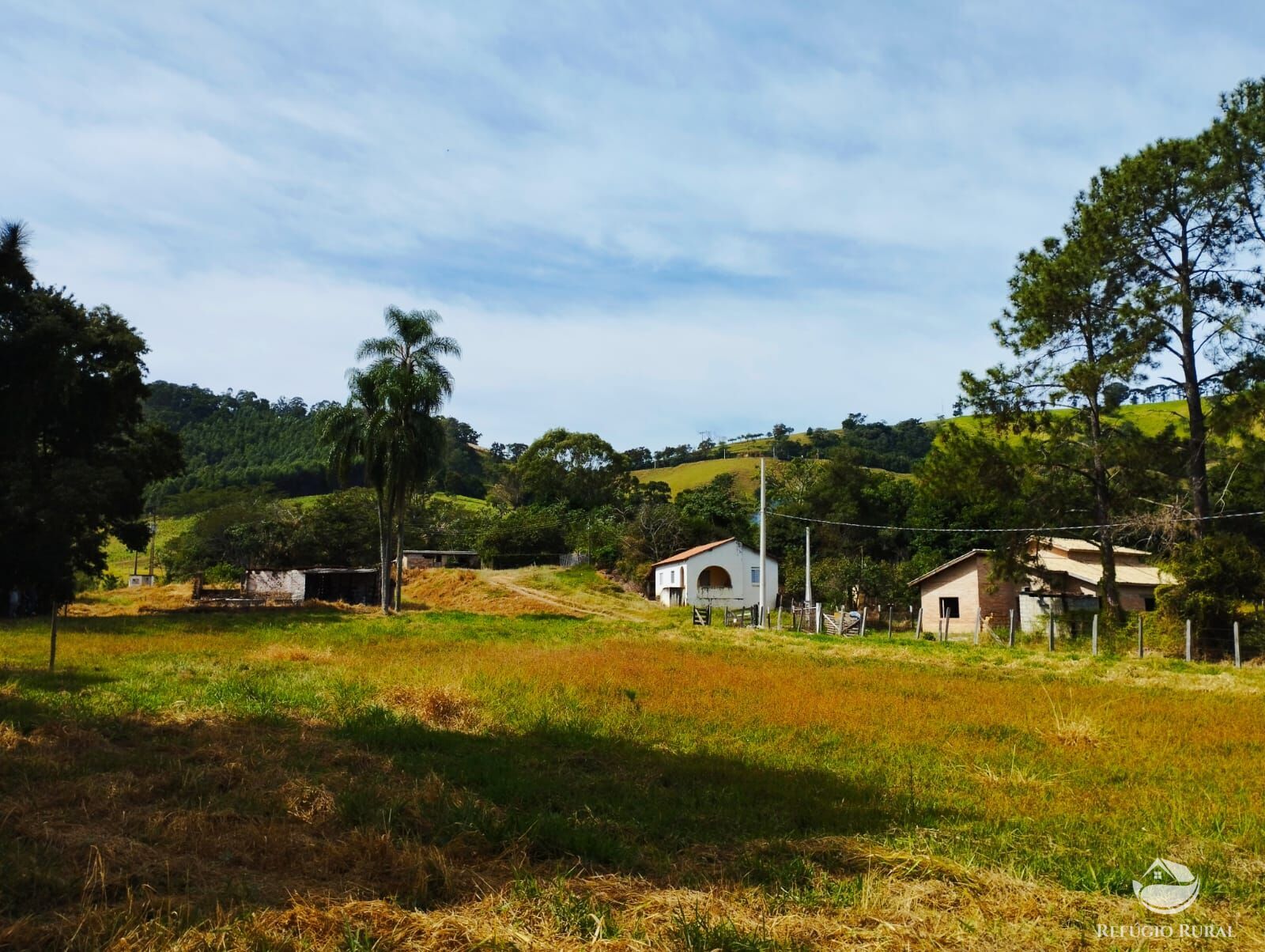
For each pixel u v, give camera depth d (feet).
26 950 16.30
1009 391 104.17
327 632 101.30
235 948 16.72
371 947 16.87
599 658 70.90
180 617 127.85
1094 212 97.30
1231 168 89.51
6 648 72.33
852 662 76.48
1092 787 31.63
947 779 32.53
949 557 183.73
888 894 20.36
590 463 324.80
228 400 526.16
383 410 142.10
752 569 199.62
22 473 124.06
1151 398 99.04
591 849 23.03
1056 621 114.73
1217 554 87.40
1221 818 27.20
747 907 19.62
